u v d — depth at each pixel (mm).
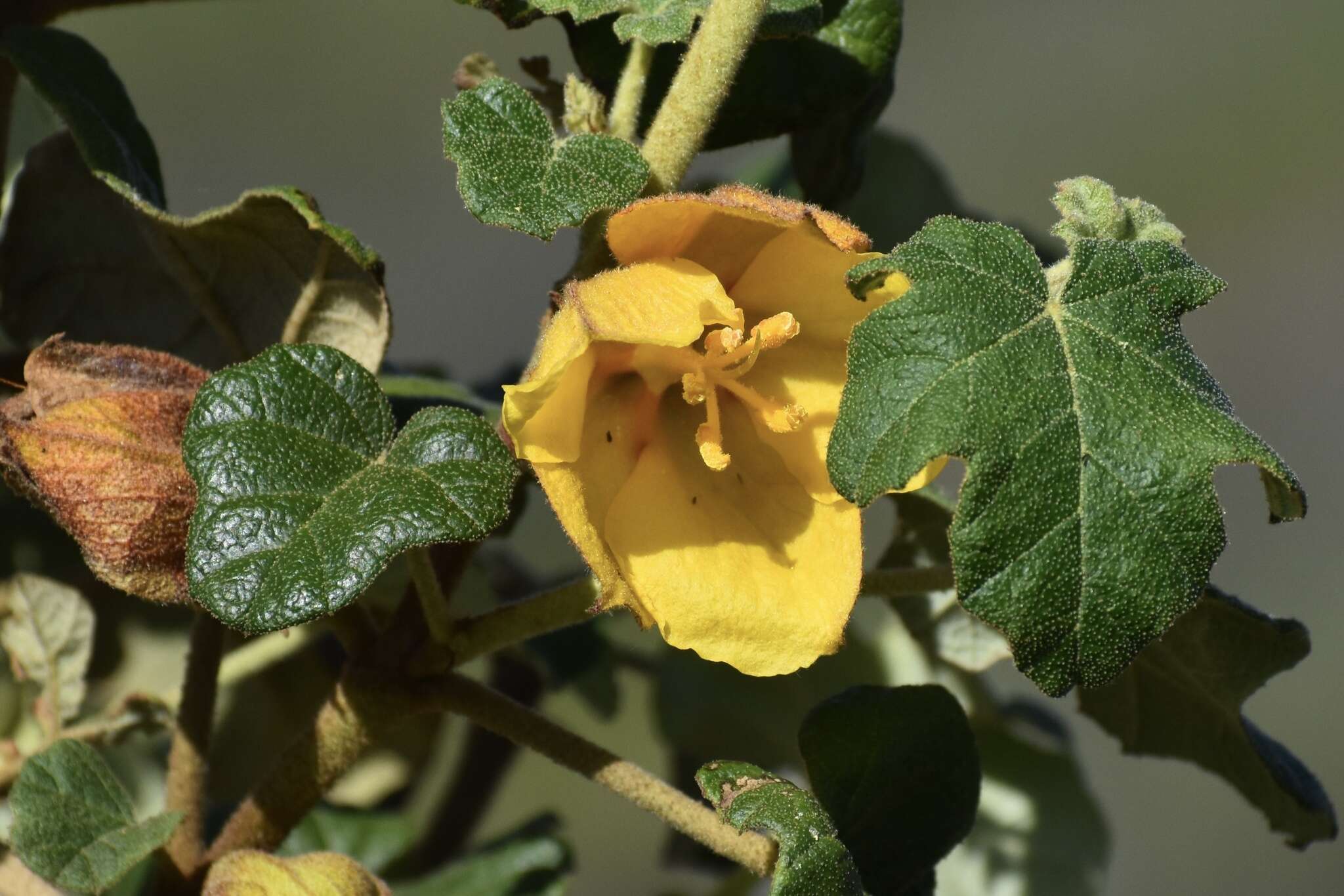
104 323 456
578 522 388
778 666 396
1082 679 382
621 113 420
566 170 402
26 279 453
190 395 409
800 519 402
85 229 451
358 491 389
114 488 403
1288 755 456
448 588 419
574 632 498
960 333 384
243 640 490
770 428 401
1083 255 392
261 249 430
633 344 404
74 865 404
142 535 404
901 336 385
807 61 443
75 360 407
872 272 386
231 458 388
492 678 510
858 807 419
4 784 455
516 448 385
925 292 385
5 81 465
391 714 413
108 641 506
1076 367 386
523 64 442
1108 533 383
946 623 470
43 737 459
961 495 381
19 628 459
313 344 395
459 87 442
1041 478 382
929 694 422
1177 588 383
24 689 478
